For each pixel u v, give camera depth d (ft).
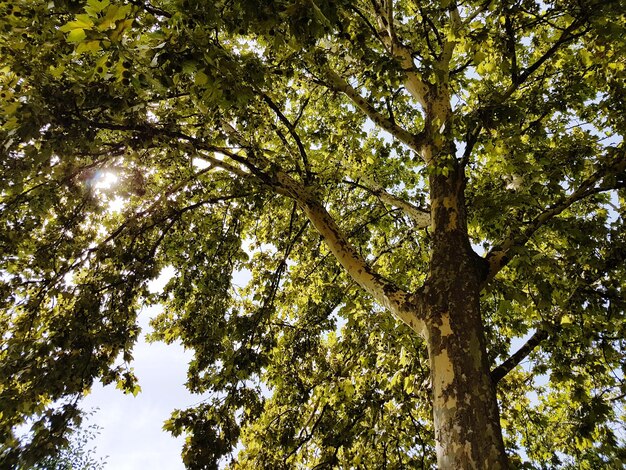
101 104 11.68
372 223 30.35
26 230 18.78
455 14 21.98
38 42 12.87
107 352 19.06
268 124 21.31
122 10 6.91
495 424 10.41
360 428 22.00
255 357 19.80
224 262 26.23
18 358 16.19
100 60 8.11
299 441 23.52
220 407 18.84
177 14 8.30
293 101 30.40
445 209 15.30
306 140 28.58
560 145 20.40
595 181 15.51
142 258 21.88
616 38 13.99
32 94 11.35
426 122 19.08
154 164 23.20
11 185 14.14
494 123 13.17
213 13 8.93
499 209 14.64
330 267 29.94
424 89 20.21
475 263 13.93
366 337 24.18
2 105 11.11
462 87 25.94
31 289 20.02
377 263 30.01
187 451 17.34
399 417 22.41
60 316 19.17
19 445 14.92
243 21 9.71
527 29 18.70
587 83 19.60
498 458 9.77
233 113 17.76
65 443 15.55
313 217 17.98
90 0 6.52
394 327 21.08
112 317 19.97
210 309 24.61
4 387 16.02
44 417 15.61
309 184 20.12
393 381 20.07
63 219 21.33
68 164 16.47
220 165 19.74
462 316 12.32
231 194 24.59
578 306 18.24
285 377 25.57
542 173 17.95
